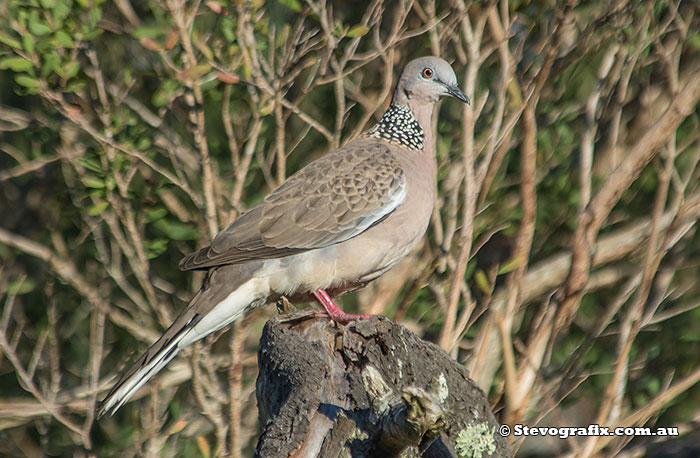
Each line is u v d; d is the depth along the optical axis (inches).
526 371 420.5
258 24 429.7
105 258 474.6
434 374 235.6
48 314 486.6
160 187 466.0
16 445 544.4
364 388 217.0
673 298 502.9
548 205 523.8
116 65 518.6
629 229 530.6
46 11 414.9
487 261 535.2
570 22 452.1
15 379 545.6
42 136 469.4
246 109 506.9
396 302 498.3
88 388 491.2
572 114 503.2
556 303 428.1
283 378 223.1
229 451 456.1
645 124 521.0
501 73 409.4
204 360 455.5
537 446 500.4
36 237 547.2
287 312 273.6
